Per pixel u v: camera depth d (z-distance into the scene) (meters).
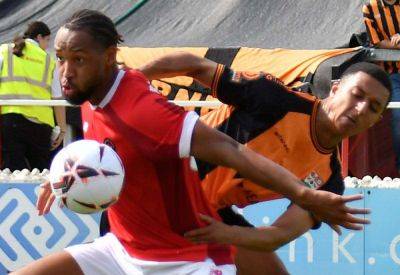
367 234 19.45
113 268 13.12
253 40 27.59
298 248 19.62
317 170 13.69
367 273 19.47
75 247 13.30
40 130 23.73
